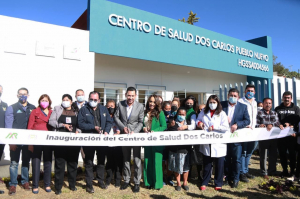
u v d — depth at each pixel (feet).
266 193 13.50
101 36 21.90
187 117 14.87
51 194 12.75
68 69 20.15
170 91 32.40
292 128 15.39
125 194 12.95
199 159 14.38
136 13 24.34
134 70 29.30
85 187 13.85
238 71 34.35
